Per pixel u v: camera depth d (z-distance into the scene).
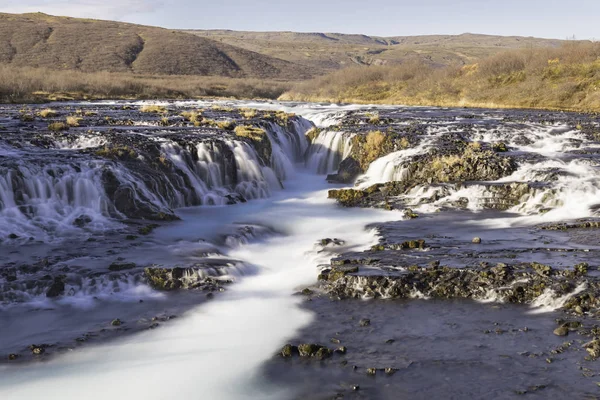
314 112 47.72
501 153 26.34
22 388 9.68
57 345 11.11
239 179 24.45
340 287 13.56
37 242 16.16
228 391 9.59
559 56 61.25
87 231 17.38
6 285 13.13
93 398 9.40
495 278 13.32
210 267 14.57
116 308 12.80
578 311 11.85
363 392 9.48
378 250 15.98
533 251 15.21
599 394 9.08
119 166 20.48
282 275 14.88
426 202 21.66
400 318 12.12
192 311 12.68
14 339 11.36
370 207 21.67
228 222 19.39
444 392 9.37
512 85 59.25
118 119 32.34
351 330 11.65
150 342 11.27
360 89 73.56
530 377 9.66
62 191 18.83
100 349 10.99
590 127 33.75
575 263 14.05
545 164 24.06
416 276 13.70
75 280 13.59
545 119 38.50
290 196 24.75
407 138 28.58
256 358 10.63
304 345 10.74
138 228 17.92
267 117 34.19
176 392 9.57
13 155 20.70
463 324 11.72
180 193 21.62
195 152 23.73
